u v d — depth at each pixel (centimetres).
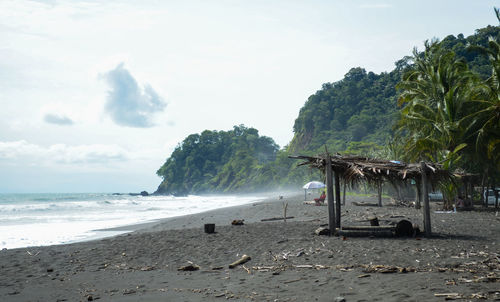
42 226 2412
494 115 2427
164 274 902
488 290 609
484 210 2462
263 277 808
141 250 1238
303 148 18250
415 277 724
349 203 3322
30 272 991
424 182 1267
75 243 1495
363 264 870
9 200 8225
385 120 15238
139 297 695
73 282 857
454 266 815
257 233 1468
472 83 2578
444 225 1587
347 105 18188
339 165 1392
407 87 3200
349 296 624
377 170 1317
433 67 2873
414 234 1262
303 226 1633
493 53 2691
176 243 1328
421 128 2983
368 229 1320
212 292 705
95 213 3922
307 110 19175
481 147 2638
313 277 778
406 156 3067
